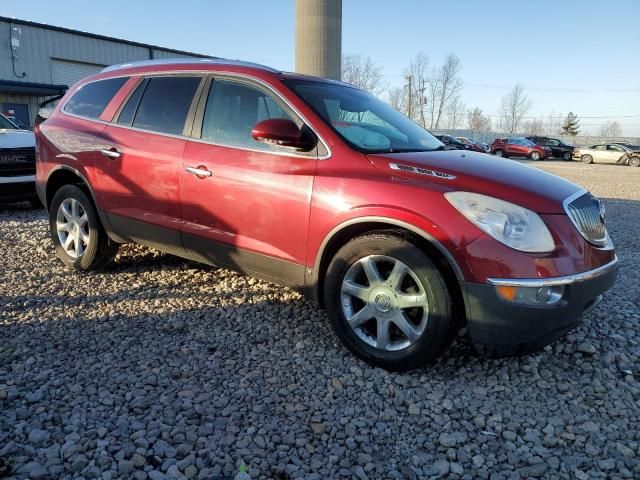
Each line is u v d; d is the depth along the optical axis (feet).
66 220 15.81
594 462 7.62
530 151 122.72
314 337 11.41
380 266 10.05
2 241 19.39
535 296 8.79
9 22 76.95
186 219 12.59
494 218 8.93
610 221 28.14
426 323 9.36
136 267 16.05
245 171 11.37
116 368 9.91
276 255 11.12
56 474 7.05
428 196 9.30
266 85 11.73
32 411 8.46
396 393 9.20
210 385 9.40
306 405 8.89
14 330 11.50
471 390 9.45
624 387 9.68
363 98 13.53
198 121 12.59
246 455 7.57
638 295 14.84
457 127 254.06
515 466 7.55
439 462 7.58
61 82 84.99
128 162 13.50
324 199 10.24
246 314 12.59
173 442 7.82
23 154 24.14
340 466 7.43
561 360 10.61
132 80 14.38
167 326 11.82
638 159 105.81
